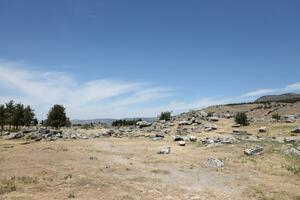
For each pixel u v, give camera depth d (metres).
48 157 37.94
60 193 21.95
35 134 67.38
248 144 47.84
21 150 44.53
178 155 40.19
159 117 110.44
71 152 42.84
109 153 42.41
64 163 33.91
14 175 27.48
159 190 23.44
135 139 62.78
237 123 85.50
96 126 116.31
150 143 54.97
